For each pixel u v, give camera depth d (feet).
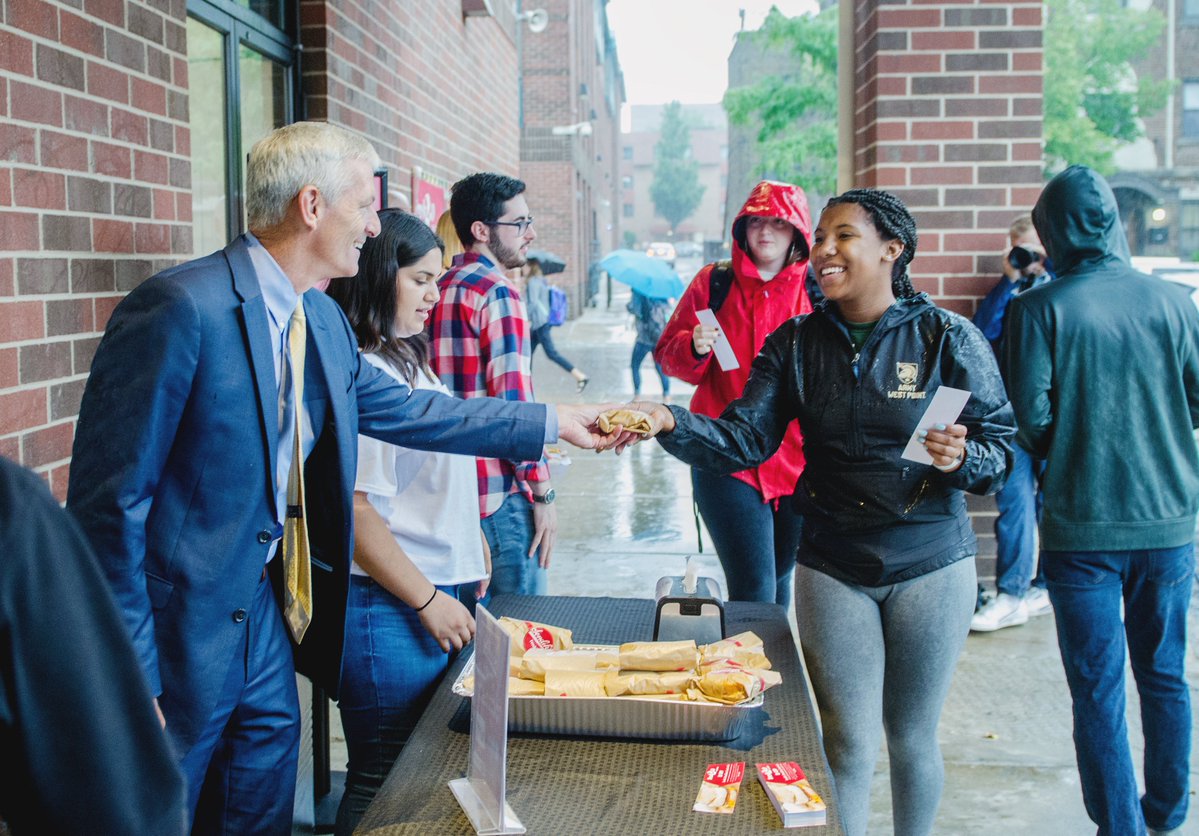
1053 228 10.02
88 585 3.26
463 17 25.84
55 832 3.15
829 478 8.39
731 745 6.33
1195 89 104.06
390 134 18.88
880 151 16.98
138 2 9.41
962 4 16.79
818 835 5.39
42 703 3.08
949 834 10.63
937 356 8.11
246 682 7.03
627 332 78.07
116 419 6.02
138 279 9.42
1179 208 105.40
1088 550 9.61
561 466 11.60
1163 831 10.14
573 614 8.62
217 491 6.41
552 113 91.76
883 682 8.68
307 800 10.68
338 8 15.81
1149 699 9.95
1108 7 89.45
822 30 78.43
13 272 7.75
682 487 26.91
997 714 13.30
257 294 6.48
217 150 13.16
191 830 7.38
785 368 8.68
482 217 10.96
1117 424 9.50
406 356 8.27
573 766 6.11
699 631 7.54
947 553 8.25
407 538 8.31
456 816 5.64
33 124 7.95
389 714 8.07
